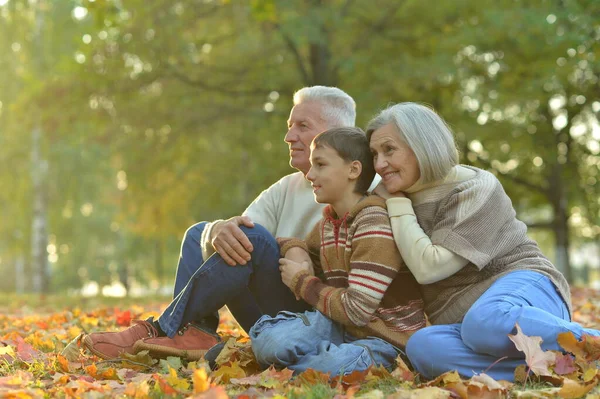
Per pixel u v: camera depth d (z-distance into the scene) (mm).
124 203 16406
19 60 19500
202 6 13086
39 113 13742
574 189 16766
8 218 25078
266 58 13625
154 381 2836
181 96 13797
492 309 2660
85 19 18453
